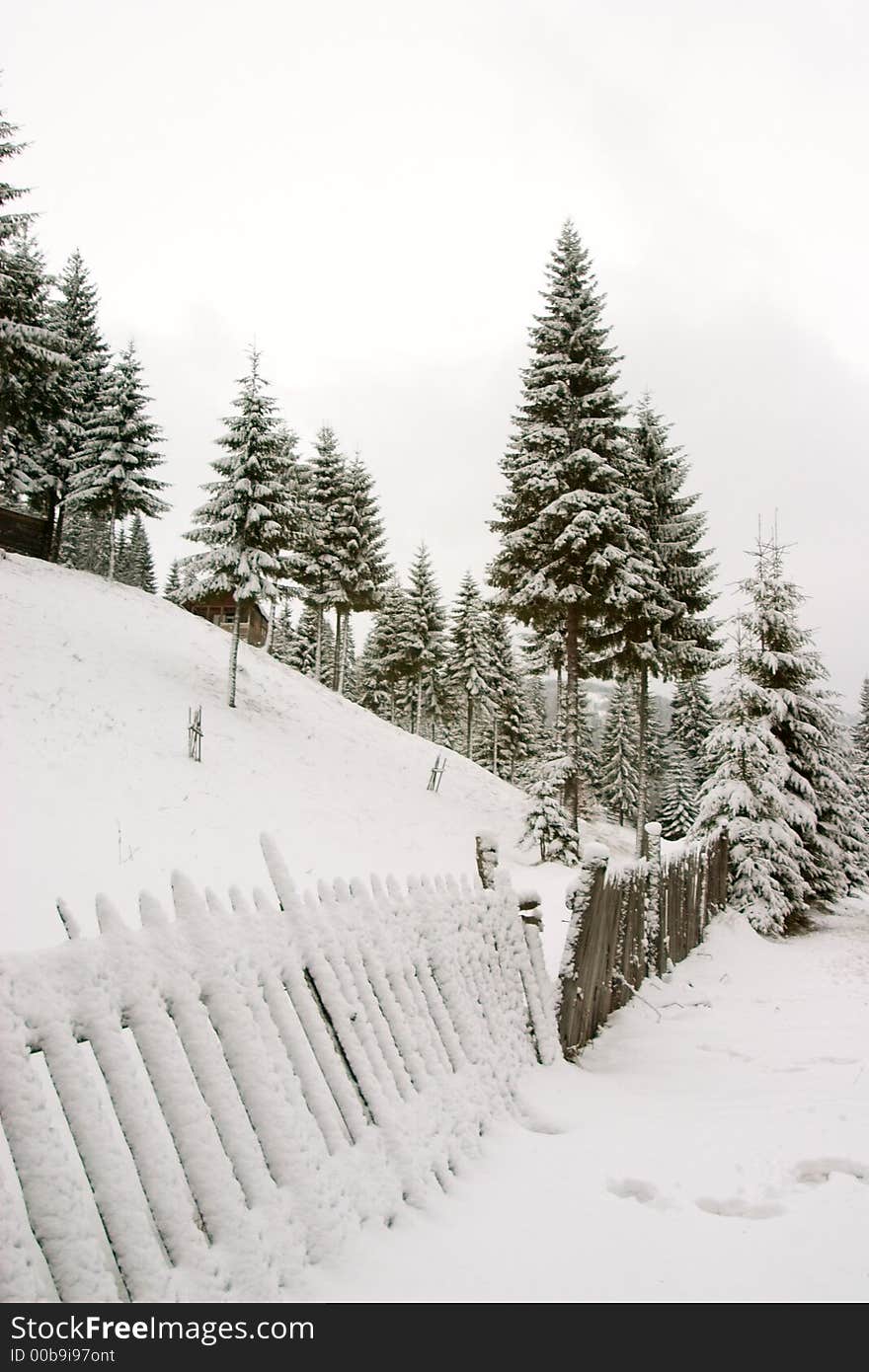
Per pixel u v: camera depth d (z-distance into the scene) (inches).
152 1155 81.7
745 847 530.3
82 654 915.4
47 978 80.2
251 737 909.2
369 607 1769.2
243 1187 91.0
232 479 1018.1
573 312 920.3
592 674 1026.1
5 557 1189.1
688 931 392.8
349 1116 112.3
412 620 2038.6
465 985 163.8
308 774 884.0
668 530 991.6
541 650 972.6
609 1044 223.3
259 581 983.6
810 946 464.8
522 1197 121.5
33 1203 71.2
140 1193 80.4
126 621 1161.4
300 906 122.0
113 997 85.8
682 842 477.7
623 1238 109.7
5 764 556.1
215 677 1097.4
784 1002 291.1
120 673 911.7
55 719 693.3
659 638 949.2
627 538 895.1
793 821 562.6
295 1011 112.9
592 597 877.8
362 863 646.5
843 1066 201.8
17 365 1030.4
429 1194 115.5
